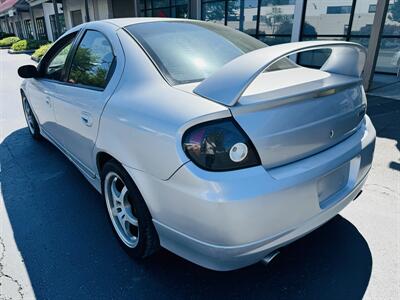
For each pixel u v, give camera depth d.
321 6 8.88
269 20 9.93
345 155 1.81
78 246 2.25
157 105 1.67
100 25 2.44
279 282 1.92
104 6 16.64
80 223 2.51
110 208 2.24
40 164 3.61
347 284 1.89
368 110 5.59
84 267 2.06
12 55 17.22
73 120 2.48
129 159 1.77
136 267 2.05
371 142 2.08
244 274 1.98
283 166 1.58
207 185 1.41
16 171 3.44
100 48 2.33
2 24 44.19
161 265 2.07
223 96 1.49
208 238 1.48
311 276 1.96
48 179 3.24
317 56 9.41
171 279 1.96
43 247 2.25
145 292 1.87
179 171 1.48
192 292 1.87
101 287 1.91
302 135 1.62
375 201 2.74
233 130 1.44
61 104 2.67
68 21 21.11
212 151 1.43
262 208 1.44
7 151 4.01
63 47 2.99
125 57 2.04
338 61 2.23
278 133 1.53
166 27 2.30
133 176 1.76
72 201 2.83
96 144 2.13
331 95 1.77
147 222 1.84
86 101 2.23
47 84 3.08
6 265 2.08
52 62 3.16
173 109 1.58
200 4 11.73
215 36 2.36
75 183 3.15
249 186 1.42
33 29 27.31
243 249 1.47
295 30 9.27
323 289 1.86
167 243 1.76
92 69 2.36
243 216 1.41
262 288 1.88
